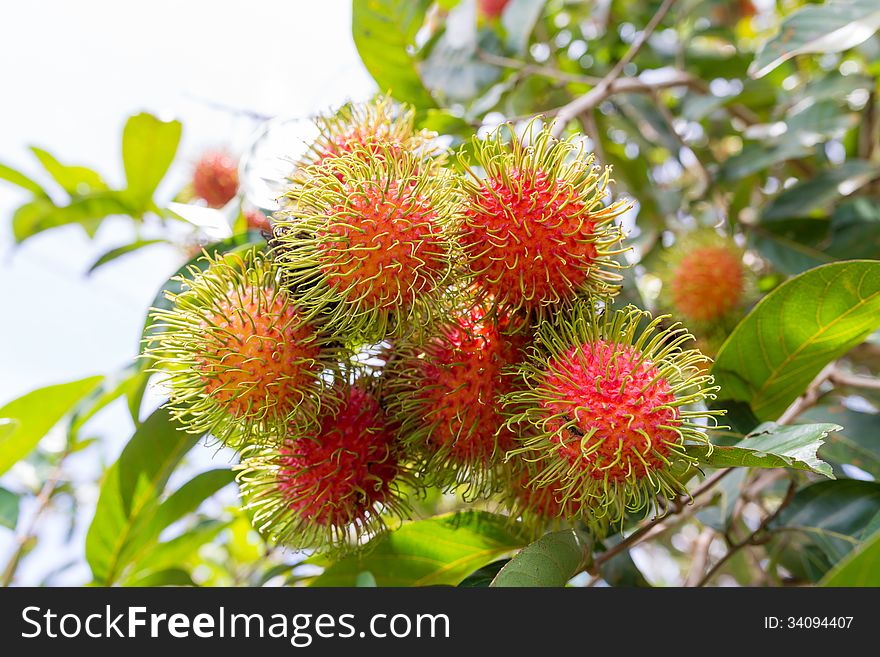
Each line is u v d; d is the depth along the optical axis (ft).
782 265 1.46
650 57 1.82
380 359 0.98
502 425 0.88
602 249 0.90
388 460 0.98
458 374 0.91
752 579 1.60
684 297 1.37
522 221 0.86
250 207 1.25
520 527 1.04
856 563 0.67
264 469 1.00
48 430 1.29
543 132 0.90
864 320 0.96
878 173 1.47
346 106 1.03
